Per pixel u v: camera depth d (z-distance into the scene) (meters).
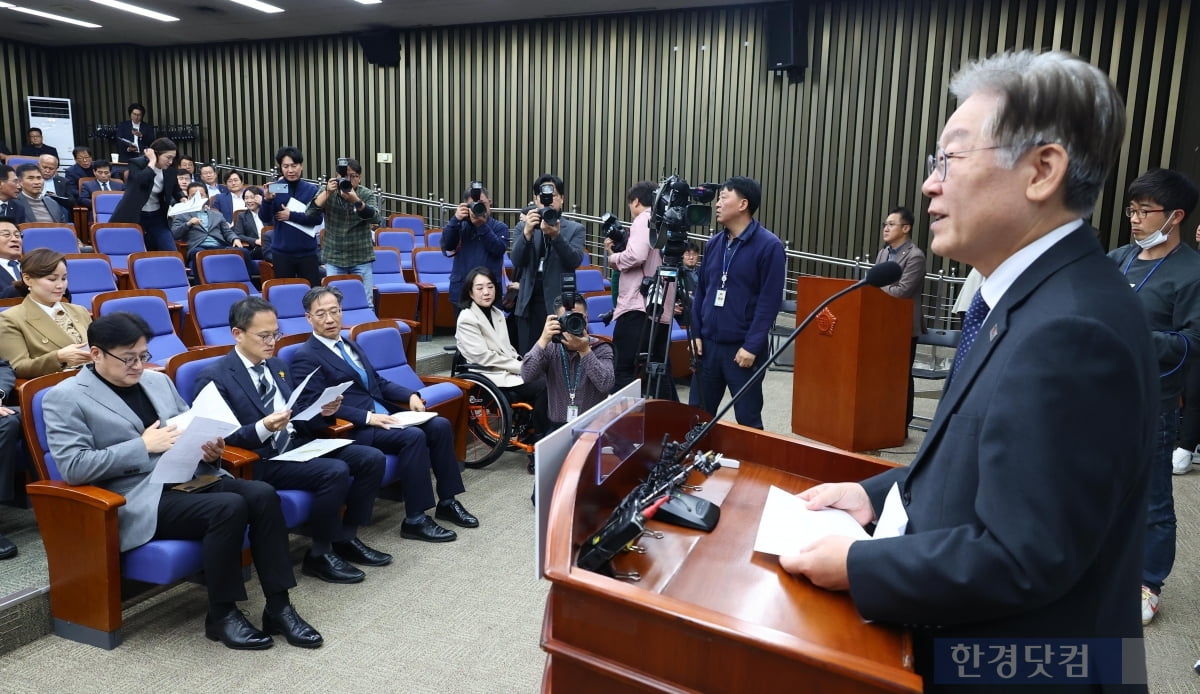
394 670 2.20
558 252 4.54
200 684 2.11
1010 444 0.74
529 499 3.59
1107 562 0.80
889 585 0.80
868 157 7.66
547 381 3.67
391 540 3.13
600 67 8.84
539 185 4.47
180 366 2.90
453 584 2.75
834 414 4.14
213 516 2.24
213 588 2.27
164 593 2.64
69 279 4.32
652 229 2.74
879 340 4.06
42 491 2.25
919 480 0.92
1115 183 6.75
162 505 2.28
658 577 0.97
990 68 0.85
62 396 2.25
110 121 11.57
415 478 3.11
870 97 7.59
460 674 2.19
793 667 0.78
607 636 0.88
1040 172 0.81
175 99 11.24
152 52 11.28
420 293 6.04
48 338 3.19
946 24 7.22
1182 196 2.30
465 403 3.90
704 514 1.13
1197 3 6.32
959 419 0.84
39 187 6.23
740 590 0.94
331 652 2.29
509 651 2.31
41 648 2.25
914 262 4.13
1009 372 0.77
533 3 8.30
